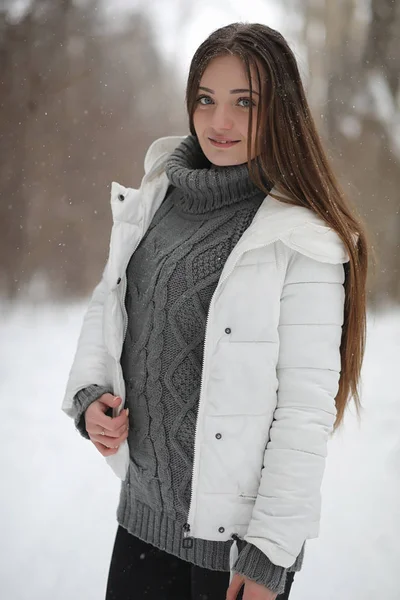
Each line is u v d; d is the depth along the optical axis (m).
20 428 6.36
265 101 2.14
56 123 20.19
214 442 2.04
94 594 3.61
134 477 2.31
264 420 2.03
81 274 18.59
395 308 14.47
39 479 5.16
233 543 2.11
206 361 2.04
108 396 2.29
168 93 22.44
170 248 2.25
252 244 2.02
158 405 2.19
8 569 3.84
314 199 2.11
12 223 18.50
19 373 8.60
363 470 5.39
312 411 1.99
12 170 19.08
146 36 22.08
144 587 2.33
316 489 1.97
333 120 18.45
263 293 2.03
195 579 2.20
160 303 2.19
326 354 2.02
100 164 20.78
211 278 2.13
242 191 2.20
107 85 21.41
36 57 19.73
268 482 1.98
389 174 17.48
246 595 1.94
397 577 3.83
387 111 18.09
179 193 2.38
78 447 5.87
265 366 2.02
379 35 18.88
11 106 19.39
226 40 2.15
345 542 4.23
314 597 3.62
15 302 15.60
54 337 11.23
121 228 2.36
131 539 2.37
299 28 19.80
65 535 4.26
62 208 19.39
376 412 6.87
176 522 2.20
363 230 2.21
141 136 21.89
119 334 2.31
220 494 2.06
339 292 2.08
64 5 20.08
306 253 2.01
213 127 2.18
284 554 1.92
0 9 19.33
